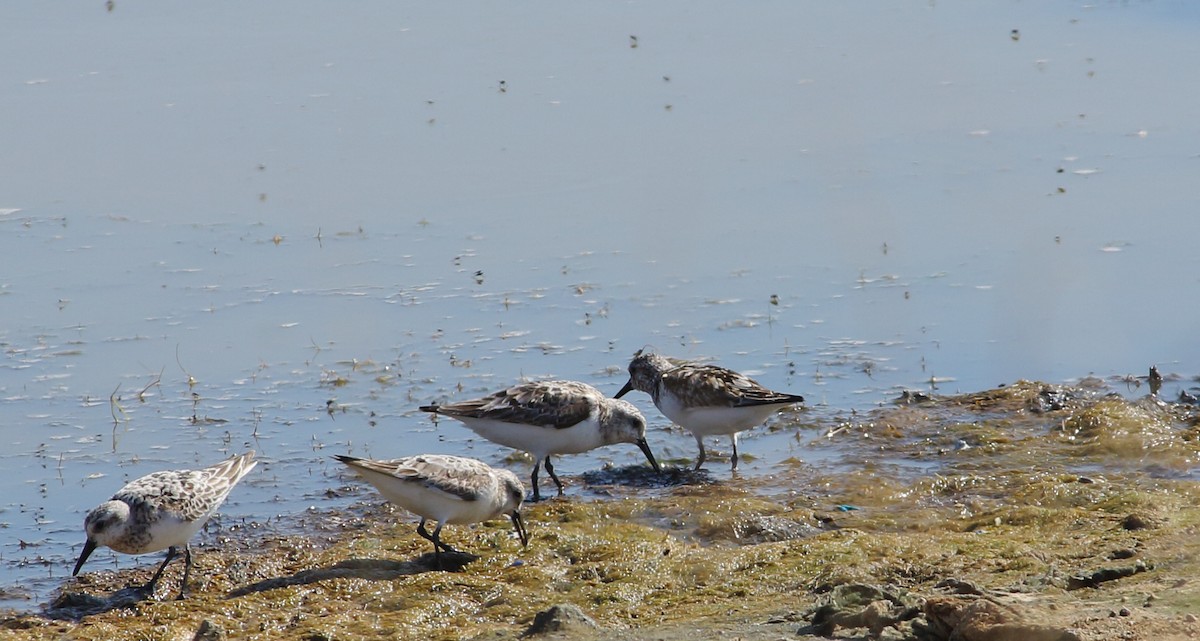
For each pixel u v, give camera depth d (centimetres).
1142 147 2408
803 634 925
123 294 1936
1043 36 3119
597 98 2748
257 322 1850
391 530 1292
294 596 1120
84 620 1097
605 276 1992
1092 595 934
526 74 2884
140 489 1134
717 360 1731
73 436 1538
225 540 1278
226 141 2538
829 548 1155
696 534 1264
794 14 3356
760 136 2528
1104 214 2119
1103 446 1428
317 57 2988
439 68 2928
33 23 3212
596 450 1562
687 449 1544
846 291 1919
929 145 2462
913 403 1605
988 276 1936
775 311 1873
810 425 1558
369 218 2212
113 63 2934
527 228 2161
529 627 1011
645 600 1085
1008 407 1569
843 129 2556
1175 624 816
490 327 1833
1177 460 1377
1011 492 1314
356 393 1656
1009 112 2617
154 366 1723
